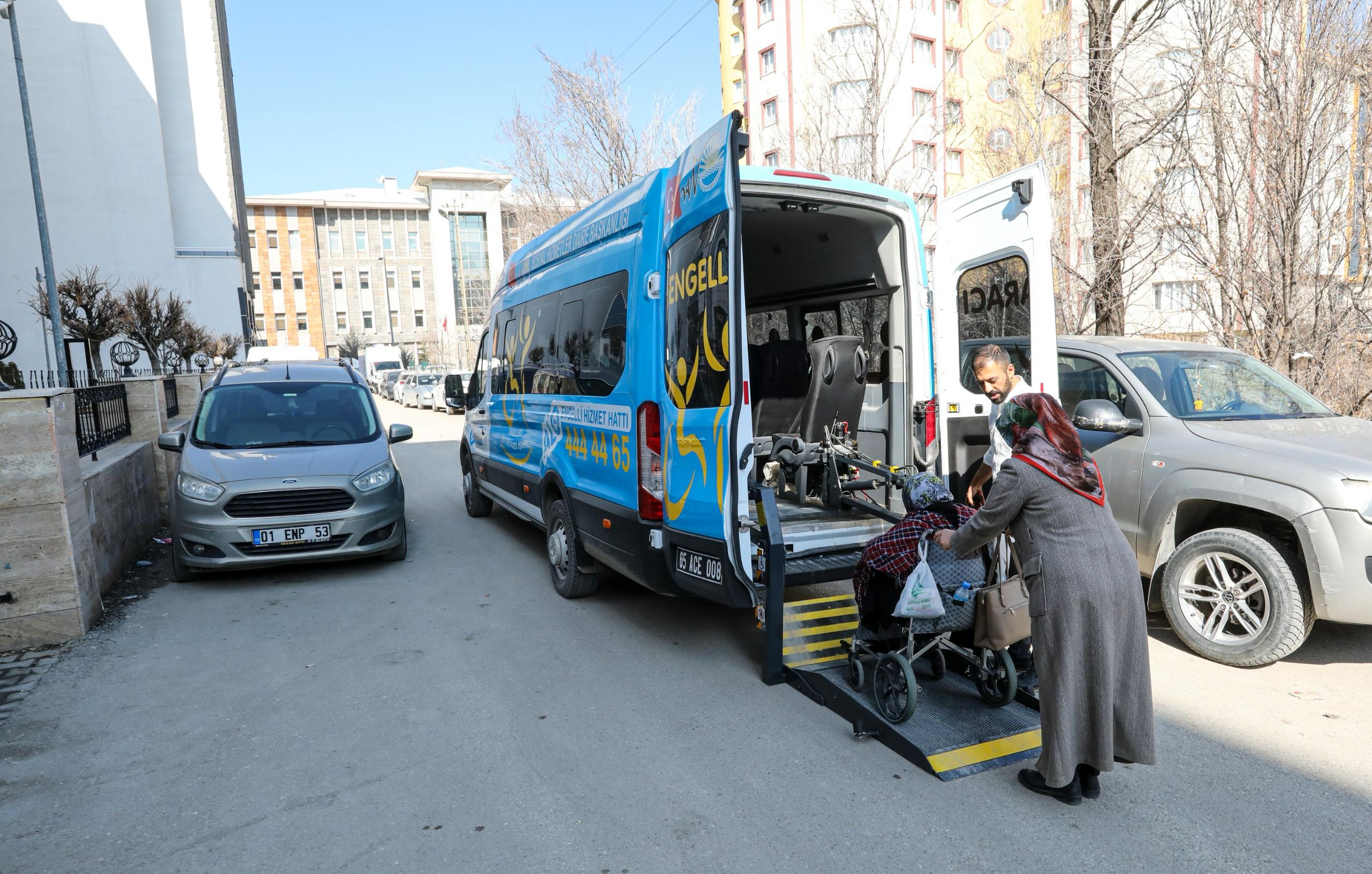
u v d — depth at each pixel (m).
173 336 21.31
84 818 3.16
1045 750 3.06
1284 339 7.55
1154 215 8.52
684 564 4.36
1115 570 2.98
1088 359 5.64
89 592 5.49
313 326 72.75
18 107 29.78
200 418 7.32
